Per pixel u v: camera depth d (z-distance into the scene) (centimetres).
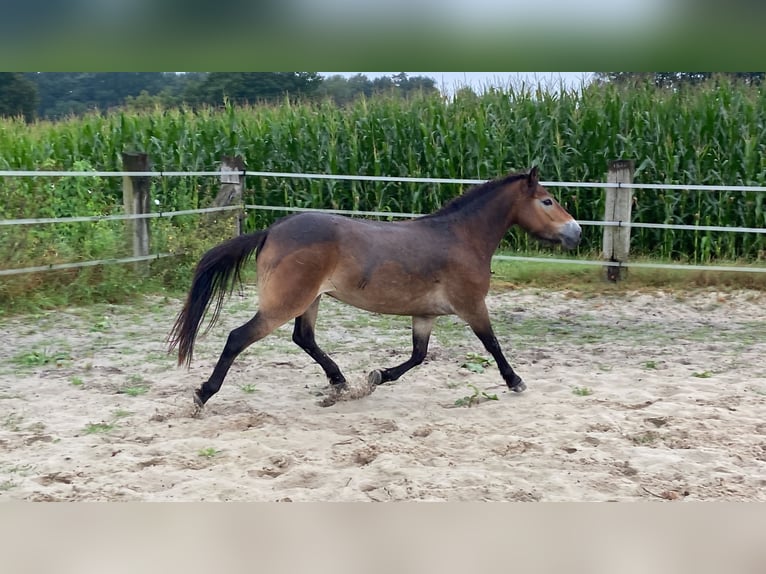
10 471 392
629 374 614
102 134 1370
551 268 1066
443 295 524
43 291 840
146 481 382
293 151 1297
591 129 1212
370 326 795
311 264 482
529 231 561
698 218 1124
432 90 1338
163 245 975
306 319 541
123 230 944
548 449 437
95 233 913
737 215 1134
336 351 687
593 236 1199
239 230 1116
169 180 1283
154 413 499
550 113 1241
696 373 614
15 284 812
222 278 496
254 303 889
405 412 514
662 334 771
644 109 1208
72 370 605
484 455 430
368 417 499
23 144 1293
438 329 782
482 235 537
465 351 698
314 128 1298
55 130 1414
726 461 418
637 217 1180
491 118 1267
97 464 404
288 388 573
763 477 391
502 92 1293
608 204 1014
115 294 880
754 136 1123
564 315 865
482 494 370
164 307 865
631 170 1002
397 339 739
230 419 486
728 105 1171
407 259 505
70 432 460
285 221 495
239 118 1385
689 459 422
